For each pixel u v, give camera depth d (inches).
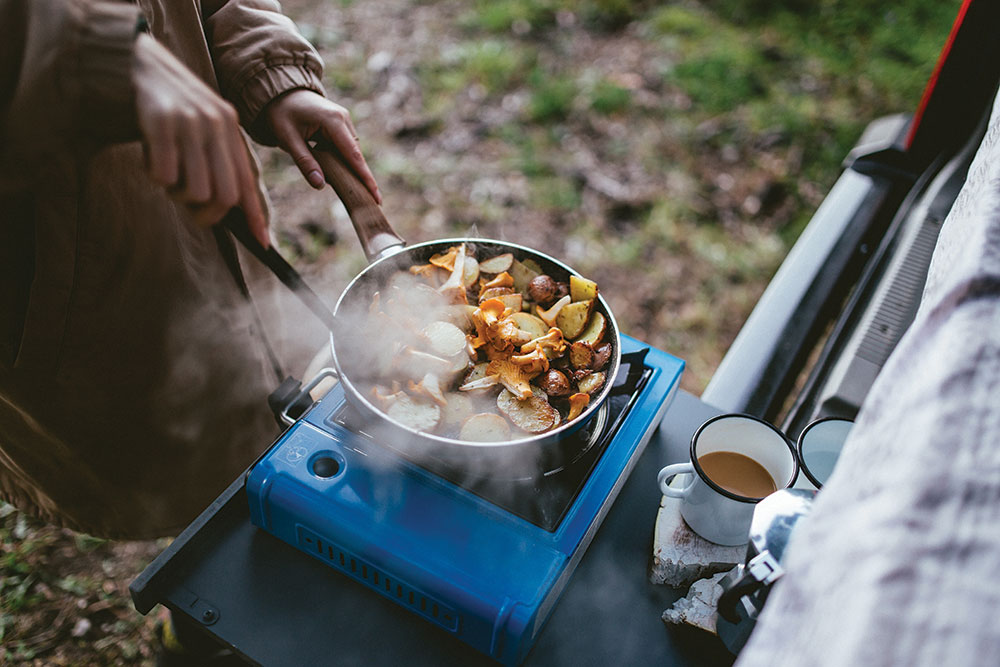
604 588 31.9
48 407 42.3
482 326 32.3
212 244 44.9
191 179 25.6
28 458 46.9
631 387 35.5
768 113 118.6
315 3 129.6
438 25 128.2
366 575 30.6
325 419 33.0
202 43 41.2
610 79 121.3
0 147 25.6
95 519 51.6
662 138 113.0
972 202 24.0
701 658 30.1
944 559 12.6
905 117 65.6
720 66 125.3
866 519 14.1
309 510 30.0
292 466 31.2
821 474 31.7
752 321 50.3
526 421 30.7
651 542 33.7
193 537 31.4
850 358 41.2
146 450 47.0
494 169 105.6
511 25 129.5
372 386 32.1
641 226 101.0
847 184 61.7
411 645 29.7
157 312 41.9
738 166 110.3
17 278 36.6
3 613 60.8
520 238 97.4
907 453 14.5
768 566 23.2
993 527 12.8
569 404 32.1
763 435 32.0
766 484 31.7
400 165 104.5
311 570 31.7
